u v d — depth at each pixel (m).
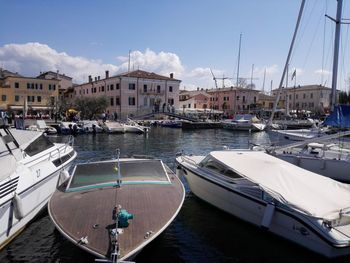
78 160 19.67
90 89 72.00
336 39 18.12
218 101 88.25
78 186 7.84
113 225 5.97
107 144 28.28
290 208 7.53
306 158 13.85
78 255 7.20
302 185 8.23
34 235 8.14
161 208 6.81
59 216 6.45
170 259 7.34
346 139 16.19
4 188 7.24
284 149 14.98
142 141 31.05
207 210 10.22
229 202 9.45
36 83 58.44
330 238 6.77
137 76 62.69
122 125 38.59
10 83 56.53
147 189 7.71
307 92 88.62
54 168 9.95
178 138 34.78
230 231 8.78
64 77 82.50
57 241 7.88
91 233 5.78
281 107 87.56
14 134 9.80
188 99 80.19
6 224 7.36
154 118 58.91
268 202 8.09
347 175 13.16
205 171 10.61
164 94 65.81
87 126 37.22
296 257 7.50
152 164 8.95
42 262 7.00
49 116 50.31
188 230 8.82
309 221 7.20
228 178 9.66
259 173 8.73
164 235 8.42
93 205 6.77
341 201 7.77
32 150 9.95
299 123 45.50
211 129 48.84
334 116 15.14
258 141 32.75
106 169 8.51
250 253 7.66
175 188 8.07
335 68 18.23
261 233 8.55
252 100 84.44
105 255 5.24
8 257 7.16
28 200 8.25
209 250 7.78
